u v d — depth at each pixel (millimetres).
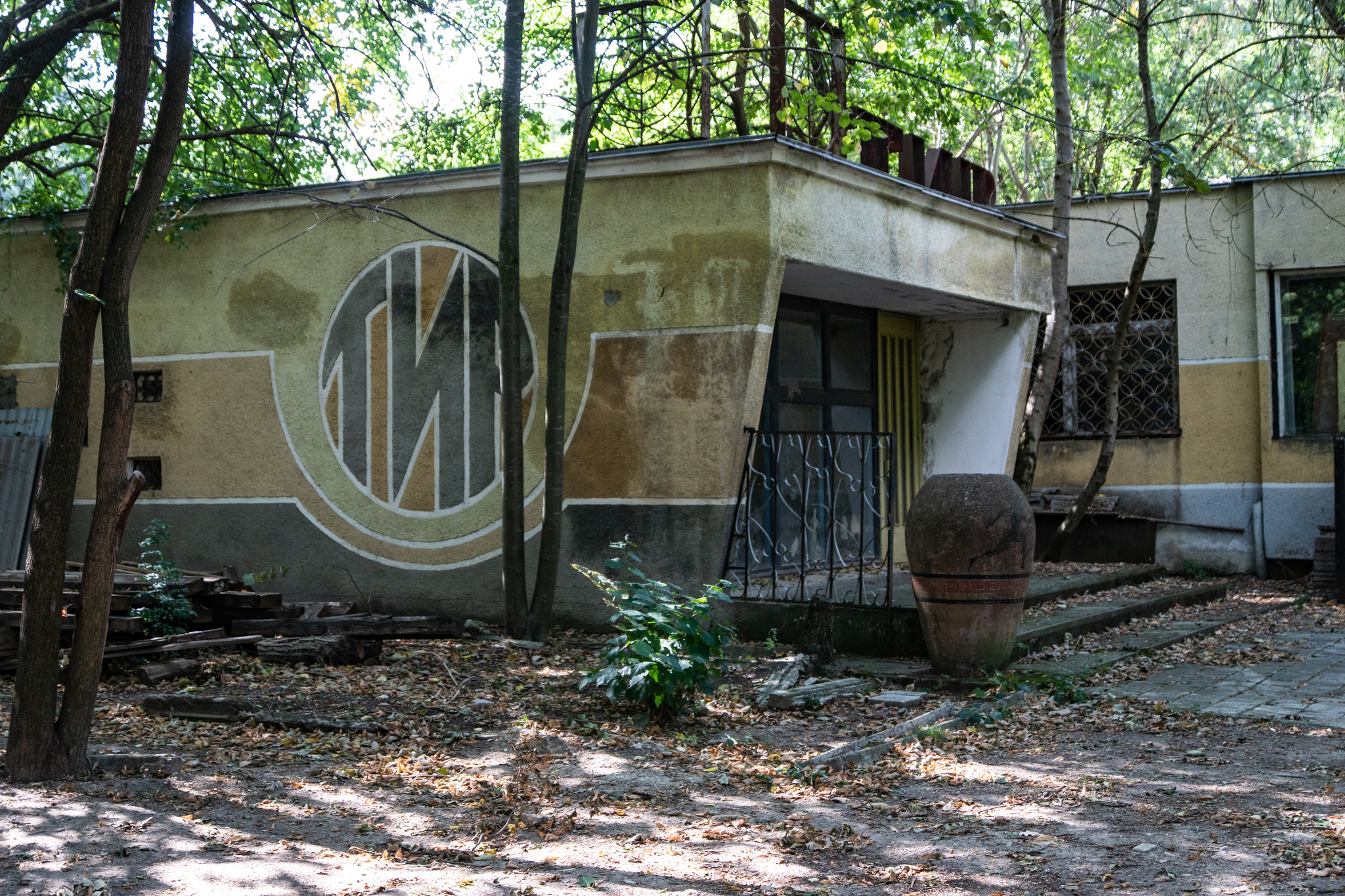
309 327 10992
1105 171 22375
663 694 6766
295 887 4254
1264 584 13727
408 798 5457
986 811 5207
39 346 11891
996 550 7918
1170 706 7371
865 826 5023
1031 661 8617
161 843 4742
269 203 11078
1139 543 14523
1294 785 5559
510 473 9336
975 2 13531
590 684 7383
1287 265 14023
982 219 11711
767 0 15211
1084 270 15109
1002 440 12914
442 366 10484
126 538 11648
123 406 5688
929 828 4969
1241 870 4371
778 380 11156
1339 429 14000
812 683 7863
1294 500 13953
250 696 7445
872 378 12555
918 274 10812
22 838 4793
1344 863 4406
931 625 8086
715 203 9305
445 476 10461
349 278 10844
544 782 5680
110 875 4375
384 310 10703
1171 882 4258
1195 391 14562
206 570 11320
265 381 11156
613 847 4734
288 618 9234
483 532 10297
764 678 8008
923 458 13359
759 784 5703
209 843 4758
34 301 11922
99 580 5750
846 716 7199
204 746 6363
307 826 5027
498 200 10281
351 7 15812
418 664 8547
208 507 11344
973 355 13109
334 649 8453
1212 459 14469
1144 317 14977
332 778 5785
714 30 15117
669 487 9547
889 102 16266
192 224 11258
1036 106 20172
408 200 10633
